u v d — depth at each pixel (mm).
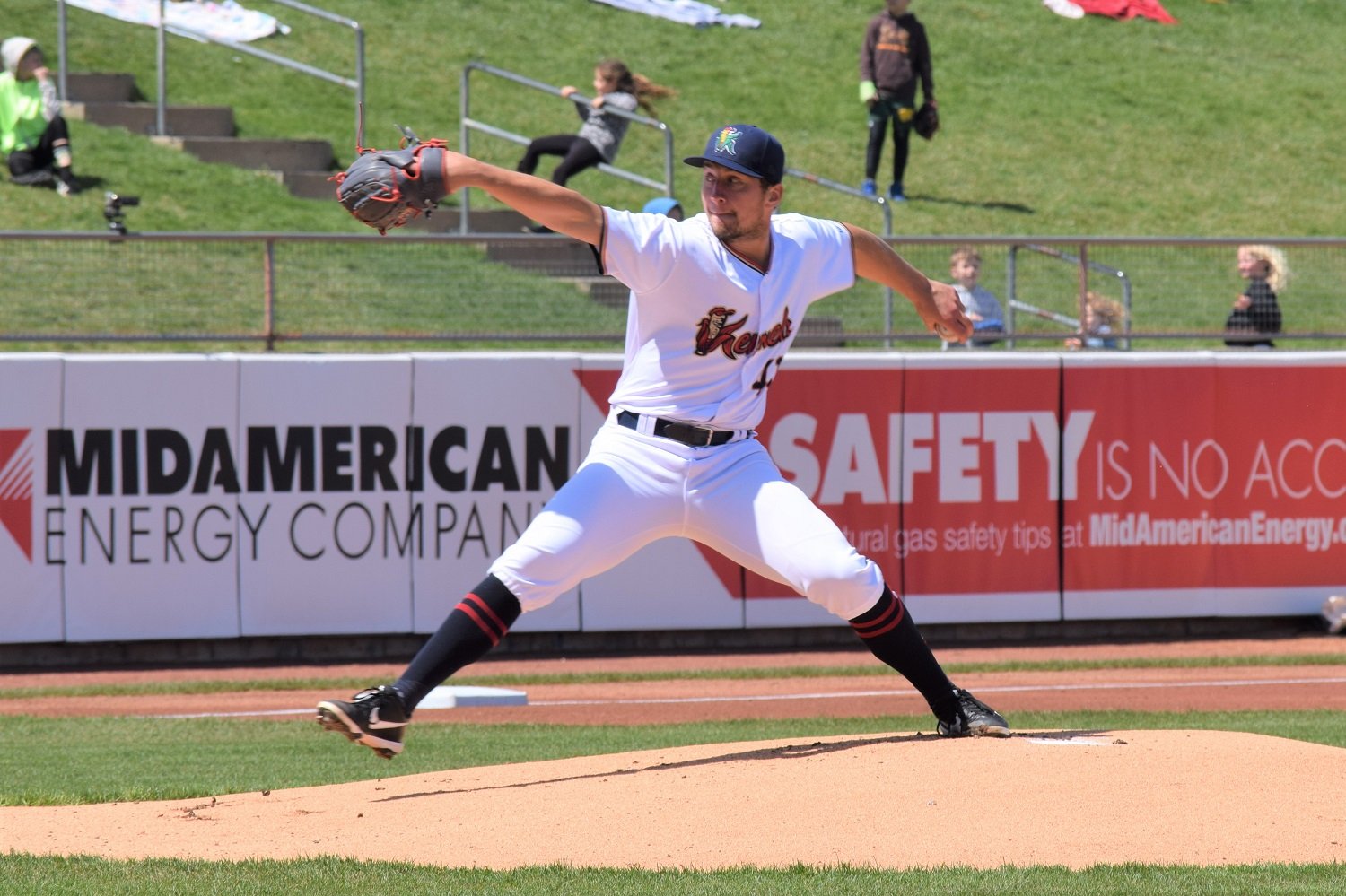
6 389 35625
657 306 15430
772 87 73750
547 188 14883
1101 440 40031
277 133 60094
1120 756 15742
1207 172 71312
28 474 35750
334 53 69375
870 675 34625
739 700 31141
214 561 36625
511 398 37875
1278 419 40688
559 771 16766
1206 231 65438
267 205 53219
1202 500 40438
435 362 37531
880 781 15008
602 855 13250
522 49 74000
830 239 16562
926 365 39375
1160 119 75938
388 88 67125
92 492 36031
